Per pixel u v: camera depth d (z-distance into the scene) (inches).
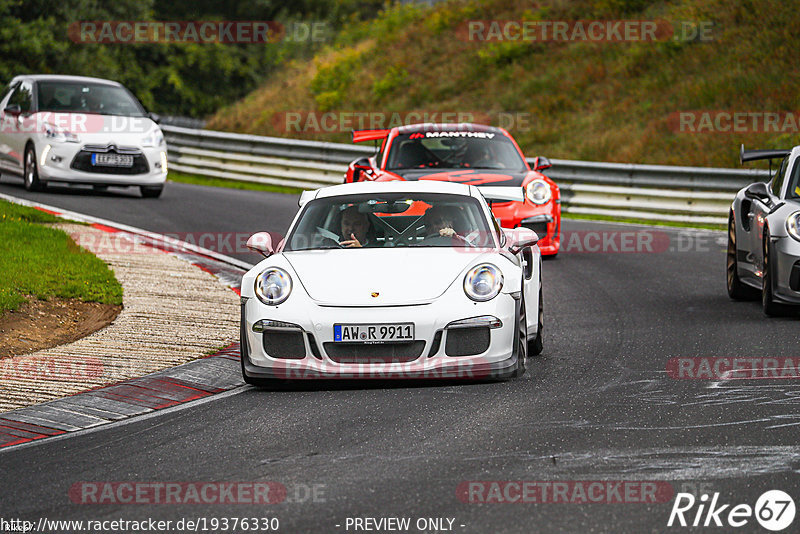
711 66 3764.8
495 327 1032.8
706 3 4153.5
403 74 4439.0
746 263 1549.0
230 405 991.6
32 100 2701.8
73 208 2402.8
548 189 1972.2
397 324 1013.2
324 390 1045.2
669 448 797.9
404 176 1962.4
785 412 905.5
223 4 6771.7
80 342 1243.2
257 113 4589.1
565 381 1056.2
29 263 1594.5
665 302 1587.1
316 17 6973.4
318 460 788.6
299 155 3393.2
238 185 3496.6
